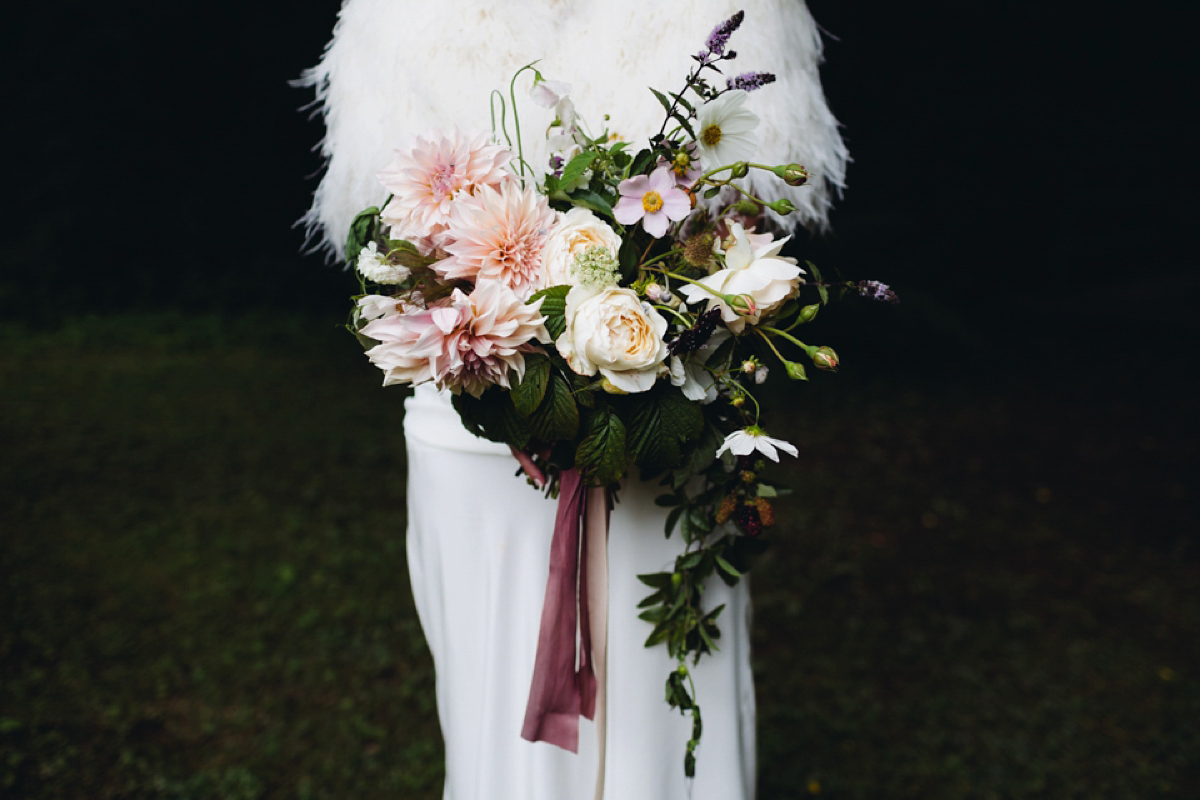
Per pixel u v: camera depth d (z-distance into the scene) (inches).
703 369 46.9
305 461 210.2
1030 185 425.4
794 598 146.6
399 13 54.4
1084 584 155.1
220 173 430.0
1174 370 331.3
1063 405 285.7
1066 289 441.7
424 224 44.4
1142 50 426.3
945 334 331.0
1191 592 152.1
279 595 140.0
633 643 57.9
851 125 393.4
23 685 112.4
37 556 152.8
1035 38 411.2
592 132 53.6
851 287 45.8
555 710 54.1
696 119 45.4
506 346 42.3
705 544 56.9
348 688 114.5
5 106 425.7
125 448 216.8
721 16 52.7
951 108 400.5
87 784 94.3
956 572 159.3
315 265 423.5
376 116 55.6
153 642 125.1
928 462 227.0
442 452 58.9
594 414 46.2
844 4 376.5
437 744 103.0
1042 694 118.3
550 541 58.2
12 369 299.0
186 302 404.5
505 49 52.7
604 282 42.4
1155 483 212.5
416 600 66.7
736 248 44.8
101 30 416.8
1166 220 445.4
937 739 106.8
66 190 418.9
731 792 60.9
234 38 423.2
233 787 94.4
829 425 259.6
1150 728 110.3
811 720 110.5
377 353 42.0
